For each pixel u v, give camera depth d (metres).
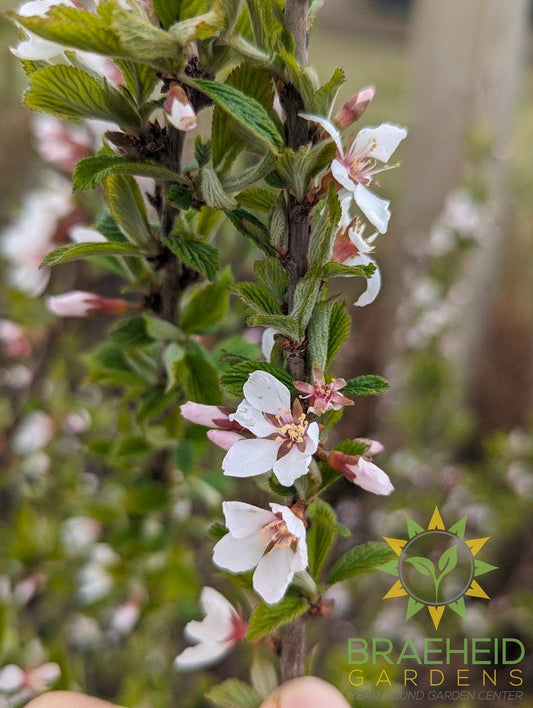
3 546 0.43
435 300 0.66
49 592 0.44
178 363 0.24
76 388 0.51
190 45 0.19
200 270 0.21
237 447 0.19
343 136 0.20
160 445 0.28
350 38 1.17
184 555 0.34
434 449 0.67
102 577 0.40
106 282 0.46
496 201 0.70
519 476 0.66
